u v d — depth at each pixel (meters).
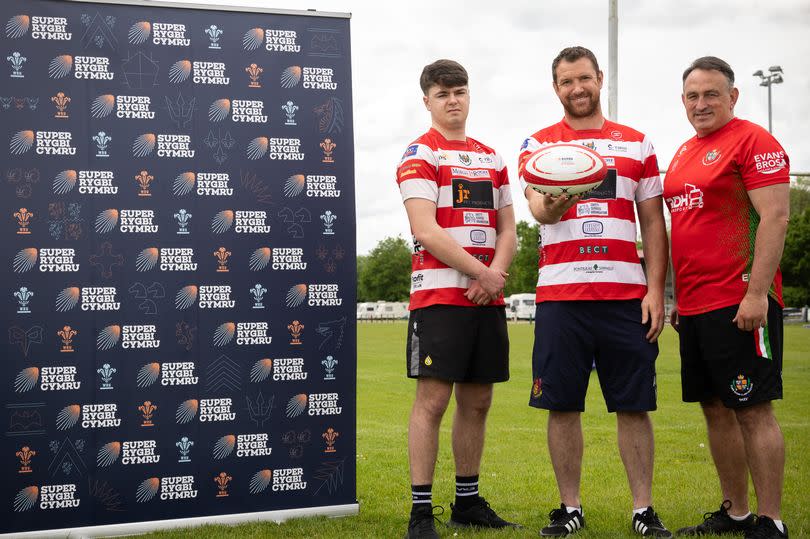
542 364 4.29
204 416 4.62
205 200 4.66
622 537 4.02
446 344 4.18
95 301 4.48
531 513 4.84
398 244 95.31
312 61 4.85
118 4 4.57
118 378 4.50
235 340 4.68
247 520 4.61
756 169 3.92
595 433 8.06
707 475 5.89
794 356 19.19
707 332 4.08
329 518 4.68
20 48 4.43
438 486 5.61
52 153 4.45
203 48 4.68
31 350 4.39
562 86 4.38
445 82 4.37
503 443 7.54
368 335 36.41
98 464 4.46
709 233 4.09
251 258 4.72
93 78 4.52
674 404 10.73
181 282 4.61
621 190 4.27
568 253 4.24
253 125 4.74
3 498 4.33
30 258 4.41
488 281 4.12
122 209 4.54
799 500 5.01
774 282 4.01
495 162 4.55
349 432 4.85
